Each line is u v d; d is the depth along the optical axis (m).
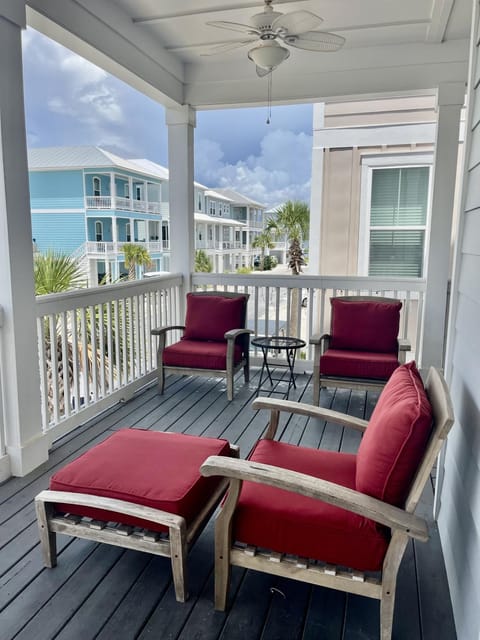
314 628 1.66
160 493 1.78
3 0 2.40
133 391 4.14
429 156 5.72
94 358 3.58
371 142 5.88
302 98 4.39
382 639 1.57
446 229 4.18
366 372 3.68
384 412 1.67
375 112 5.82
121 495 1.80
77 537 2.04
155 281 4.49
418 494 1.48
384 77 4.15
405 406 1.55
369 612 1.74
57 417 3.17
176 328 4.45
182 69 4.61
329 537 1.56
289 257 8.26
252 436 3.27
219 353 4.00
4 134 2.47
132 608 1.74
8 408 2.65
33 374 2.75
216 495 2.01
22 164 2.60
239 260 14.82
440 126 4.07
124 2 3.39
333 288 4.67
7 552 2.05
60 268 4.66
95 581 1.88
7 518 2.29
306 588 1.85
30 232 2.69
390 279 4.52
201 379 4.68
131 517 1.79
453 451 2.00
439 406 1.54
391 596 1.53
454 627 1.68
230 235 14.77
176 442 2.19
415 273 5.99
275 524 1.61
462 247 2.04
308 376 4.77
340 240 6.16
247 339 4.43
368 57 4.16
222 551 1.67
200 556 2.04
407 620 1.70
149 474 1.90
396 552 1.51
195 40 4.05
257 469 1.59
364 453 1.70
